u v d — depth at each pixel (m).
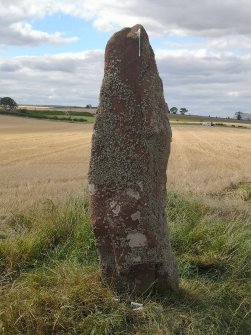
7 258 3.02
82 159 14.45
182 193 5.02
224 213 4.61
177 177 9.31
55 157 15.01
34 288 2.51
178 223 3.63
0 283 2.75
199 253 3.22
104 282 2.55
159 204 2.53
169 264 2.54
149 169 2.46
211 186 7.70
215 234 3.45
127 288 2.50
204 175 9.79
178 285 2.61
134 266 2.47
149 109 2.43
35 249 3.13
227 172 10.63
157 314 2.30
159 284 2.51
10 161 13.55
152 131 2.43
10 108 52.41
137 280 2.49
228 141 25.42
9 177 9.43
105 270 2.54
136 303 2.41
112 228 2.46
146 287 2.50
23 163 13.04
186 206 4.30
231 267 2.99
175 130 38.38
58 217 3.54
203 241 3.33
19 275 2.91
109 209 2.47
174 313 2.34
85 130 33.31
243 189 7.14
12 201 5.35
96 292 2.44
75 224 3.47
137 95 2.43
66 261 2.96
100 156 2.48
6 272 2.92
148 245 2.46
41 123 40.69
